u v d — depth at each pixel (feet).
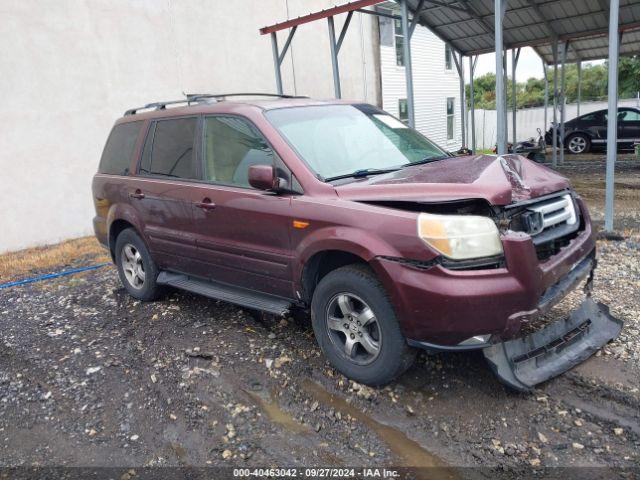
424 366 12.35
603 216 26.58
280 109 14.06
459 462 9.29
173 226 15.64
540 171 12.80
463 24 43.88
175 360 13.64
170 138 16.12
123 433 10.81
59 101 30.76
